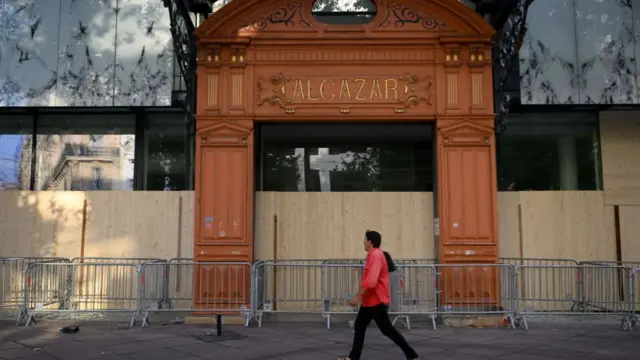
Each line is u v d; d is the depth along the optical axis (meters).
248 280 10.59
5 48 11.41
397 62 11.02
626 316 10.02
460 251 10.66
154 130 12.05
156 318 10.86
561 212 11.62
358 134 11.78
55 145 12.05
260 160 11.66
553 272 10.53
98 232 11.72
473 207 10.74
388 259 7.54
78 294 11.35
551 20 11.12
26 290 10.20
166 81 11.34
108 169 12.02
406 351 7.08
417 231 11.57
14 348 8.20
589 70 11.05
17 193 11.83
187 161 11.93
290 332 9.46
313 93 10.99
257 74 11.02
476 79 10.95
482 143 10.83
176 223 11.70
